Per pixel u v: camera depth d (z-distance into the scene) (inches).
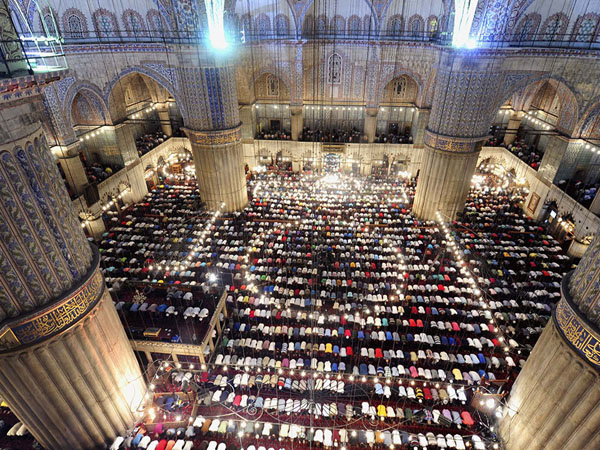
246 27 925.8
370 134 1064.8
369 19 922.7
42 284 292.7
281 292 600.4
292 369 487.8
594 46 682.8
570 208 746.2
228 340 535.8
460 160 749.3
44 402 330.0
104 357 366.3
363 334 529.7
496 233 792.3
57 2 677.3
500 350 534.3
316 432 419.8
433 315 581.3
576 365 299.3
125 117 869.8
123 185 877.2
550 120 934.4
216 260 700.0
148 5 741.3
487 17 629.6
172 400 458.0
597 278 283.7
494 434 416.8
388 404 471.2
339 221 815.1
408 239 768.9
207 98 729.0
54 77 269.3
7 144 252.5
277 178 1046.4
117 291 594.9
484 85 679.1
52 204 292.8
